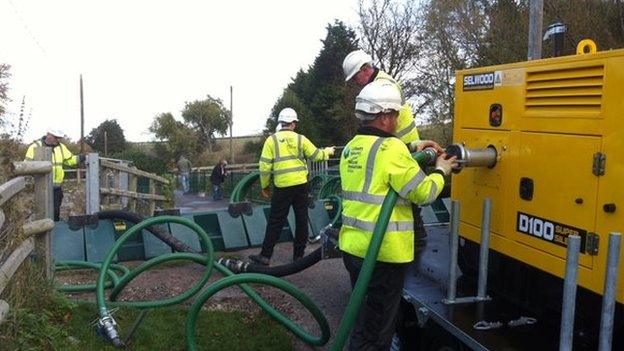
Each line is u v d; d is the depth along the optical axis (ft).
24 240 14.61
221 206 63.72
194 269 22.97
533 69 10.55
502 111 11.50
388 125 11.04
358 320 11.35
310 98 116.78
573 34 38.34
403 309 13.39
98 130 169.58
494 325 10.82
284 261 24.48
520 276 11.64
